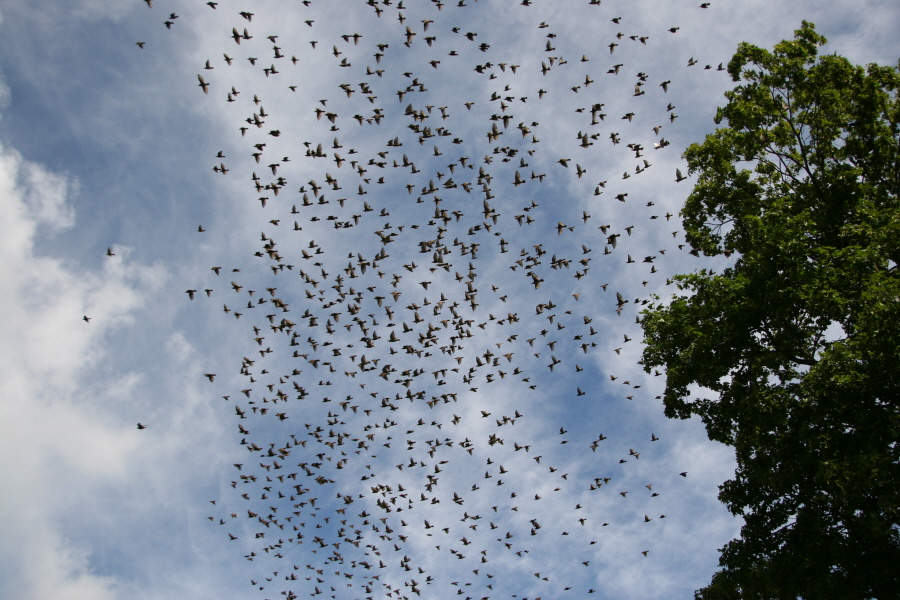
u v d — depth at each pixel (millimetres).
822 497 14797
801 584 14320
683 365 16953
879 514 13000
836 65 18781
